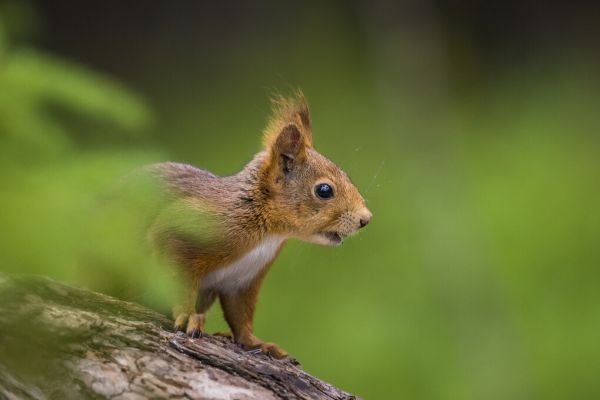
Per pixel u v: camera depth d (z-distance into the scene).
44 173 4.03
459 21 20.02
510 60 19.91
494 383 14.36
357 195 7.47
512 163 17.72
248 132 18.70
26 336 4.37
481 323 15.05
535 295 15.62
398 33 18.48
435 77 18.52
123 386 5.09
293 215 7.25
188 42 20.16
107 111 4.80
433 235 15.86
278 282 14.91
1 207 3.76
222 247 6.80
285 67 19.69
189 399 5.22
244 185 7.09
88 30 19.75
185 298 6.51
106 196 4.94
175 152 18.55
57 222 3.81
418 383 14.04
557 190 17.02
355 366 14.04
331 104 18.80
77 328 5.07
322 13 20.05
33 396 4.75
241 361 5.54
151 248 6.43
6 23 6.56
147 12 20.19
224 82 19.77
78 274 5.50
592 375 14.68
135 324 5.34
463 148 18.09
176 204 6.61
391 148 17.69
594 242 16.27
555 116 18.62
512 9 20.16
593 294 15.62
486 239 16.30
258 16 20.50
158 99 19.55
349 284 15.02
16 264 3.73
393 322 14.55
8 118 4.35
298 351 14.19
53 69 4.71
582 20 20.30
